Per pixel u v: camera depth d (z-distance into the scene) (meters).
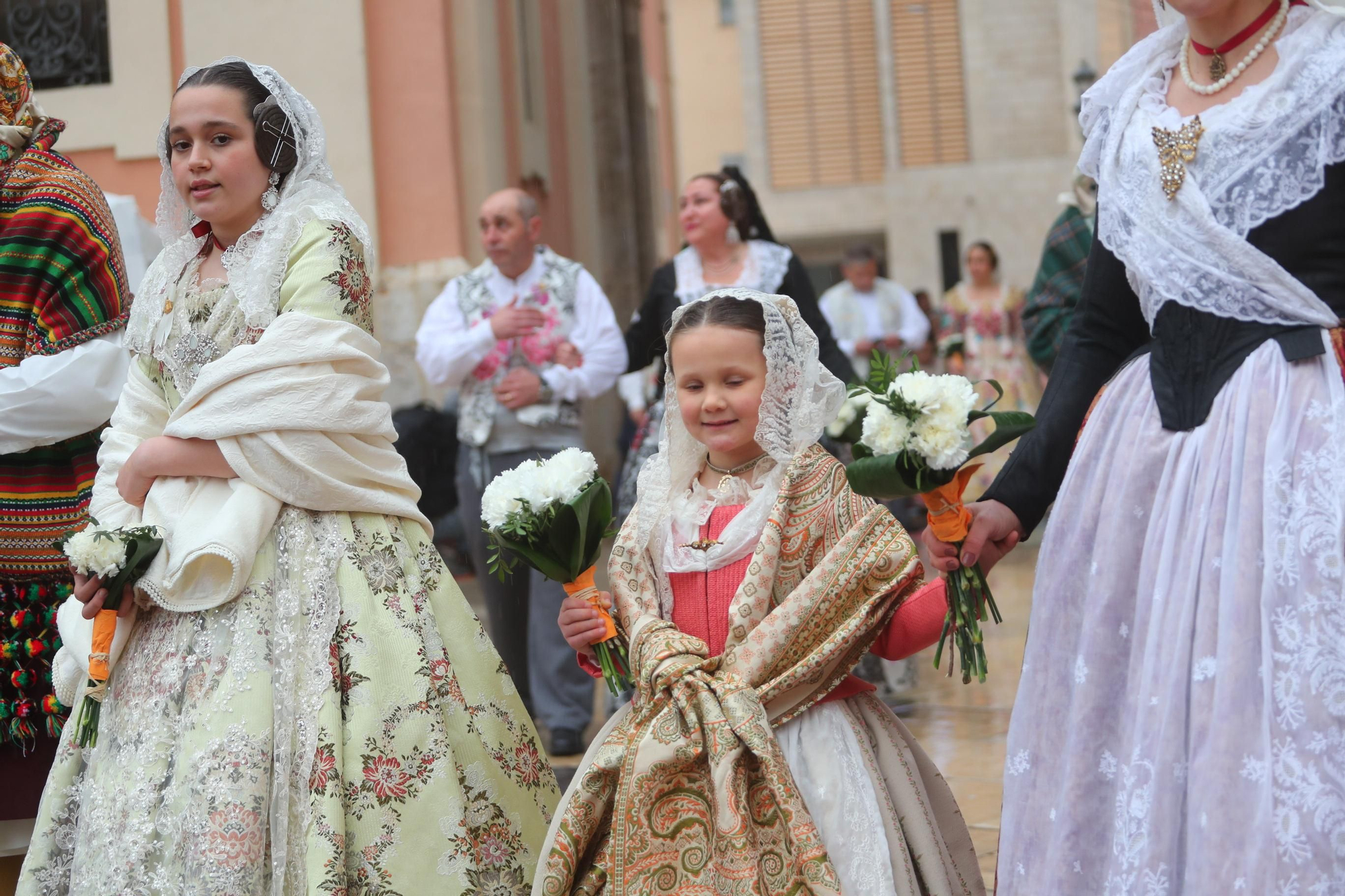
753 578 2.83
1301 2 2.36
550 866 2.79
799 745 2.76
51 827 3.08
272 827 2.83
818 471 2.92
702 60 27.02
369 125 9.16
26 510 3.55
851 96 25.95
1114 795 2.32
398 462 3.19
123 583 2.92
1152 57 2.52
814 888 2.58
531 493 2.84
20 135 3.67
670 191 19.62
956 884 2.77
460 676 3.12
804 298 5.32
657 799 2.75
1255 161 2.28
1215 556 2.21
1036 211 23.31
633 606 2.92
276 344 2.98
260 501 2.97
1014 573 9.66
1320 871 2.04
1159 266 2.35
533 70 12.05
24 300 3.52
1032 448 2.65
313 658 2.93
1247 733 2.13
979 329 10.99
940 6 25.12
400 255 9.24
